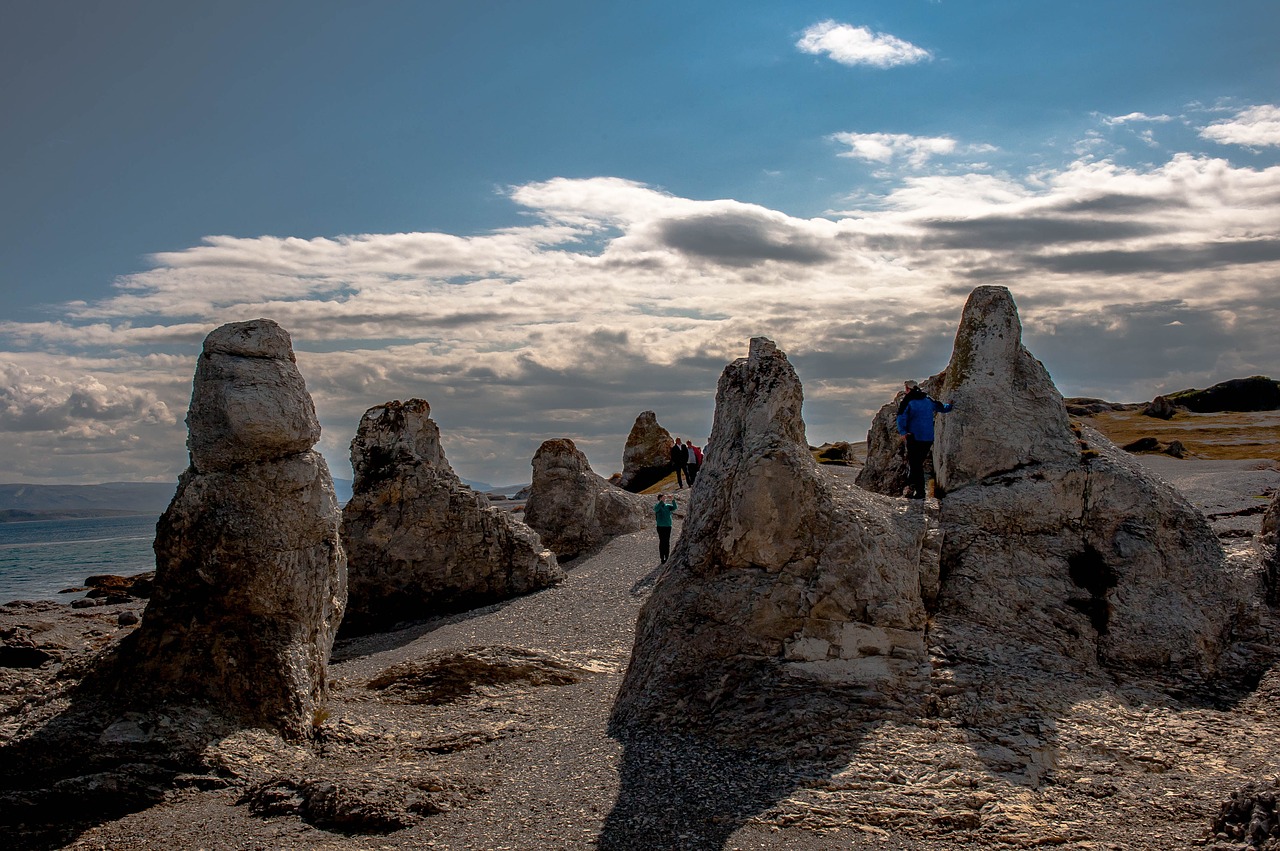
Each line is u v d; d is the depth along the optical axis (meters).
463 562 26.84
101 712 12.80
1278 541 13.62
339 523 15.15
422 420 27.84
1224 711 11.95
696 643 12.62
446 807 10.54
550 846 9.45
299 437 14.07
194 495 13.75
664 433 56.25
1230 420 82.00
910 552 12.97
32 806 11.23
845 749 10.77
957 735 10.91
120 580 41.22
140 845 10.38
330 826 10.45
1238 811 9.14
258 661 13.46
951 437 14.98
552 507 33.09
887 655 12.10
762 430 13.36
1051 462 14.39
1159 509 13.84
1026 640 12.80
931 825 9.45
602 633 20.67
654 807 10.08
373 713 14.65
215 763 12.23
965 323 15.67
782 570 12.67
